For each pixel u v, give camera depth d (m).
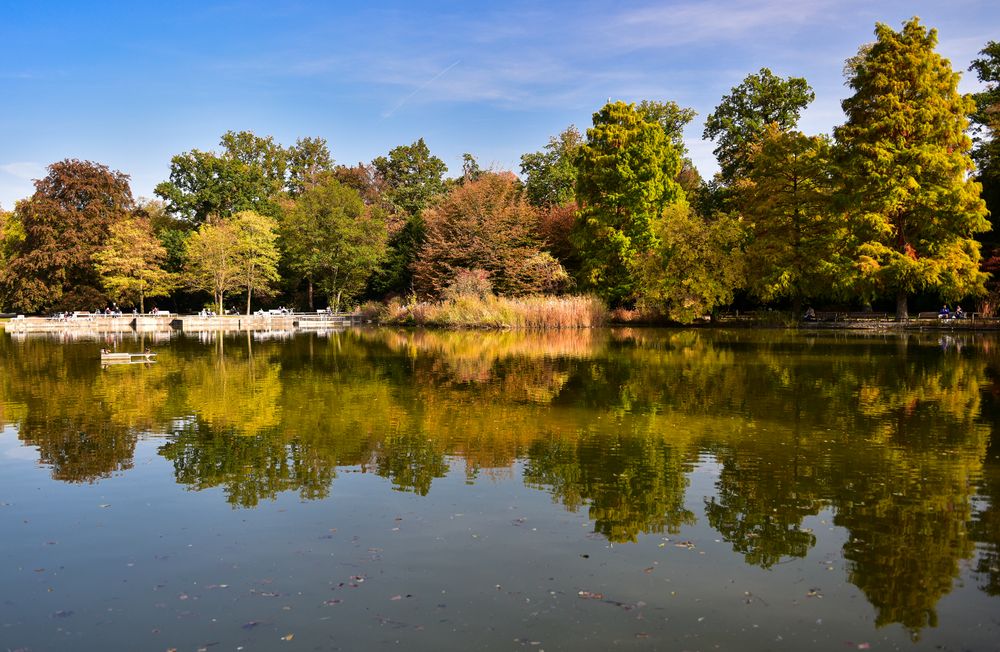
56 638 4.76
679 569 5.78
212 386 16.75
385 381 17.41
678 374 17.97
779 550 6.18
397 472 8.76
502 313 40.59
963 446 9.91
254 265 55.88
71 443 10.55
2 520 7.13
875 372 17.92
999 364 19.50
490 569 5.79
